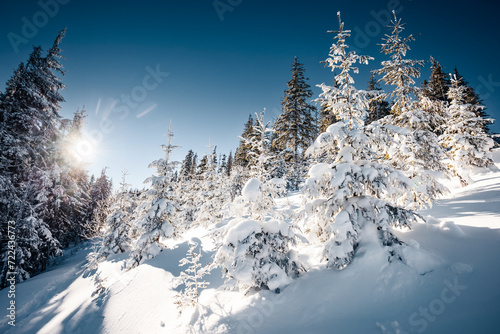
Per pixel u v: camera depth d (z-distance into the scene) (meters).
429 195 8.12
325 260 6.99
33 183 17.19
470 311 3.93
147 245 14.41
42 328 10.48
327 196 7.09
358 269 5.73
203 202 25.02
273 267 6.61
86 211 32.41
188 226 25.81
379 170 6.41
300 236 7.05
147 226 15.02
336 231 5.91
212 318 6.47
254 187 7.18
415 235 6.72
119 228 19.72
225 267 6.87
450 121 17.73
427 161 11.56
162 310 8.86
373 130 6.51
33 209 16.48
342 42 7.60
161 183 15.64
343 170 6.39
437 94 26.61
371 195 6.96
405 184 6.11
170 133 16.84
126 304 9.78
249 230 6.52
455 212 8.80
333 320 4.91
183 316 7.67
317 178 6.77
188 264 12.27
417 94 12.48
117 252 19.16
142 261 13.63
